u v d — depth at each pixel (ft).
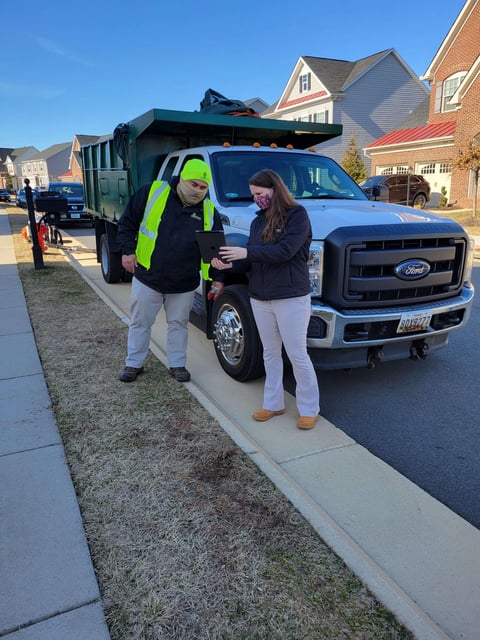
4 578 7.38
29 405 12.96
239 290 13.65
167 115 18.92
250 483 9.61
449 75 87.10
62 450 10.80
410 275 12.57
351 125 112.37
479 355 17.51
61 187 69.87
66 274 31.89
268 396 12.39
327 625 6.63
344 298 12.09
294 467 10.45
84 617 6.75
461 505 9.52
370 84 111.65
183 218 13.17
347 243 11.81
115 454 10.64
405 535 8.48
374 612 6.81
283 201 10.46
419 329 13.12
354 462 10.66
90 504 9.04
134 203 13.50
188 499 9.16
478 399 14.11
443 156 85.30
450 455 11.31
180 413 12.48
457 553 8.09
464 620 6.84
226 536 8.23
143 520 8.61
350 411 13.47
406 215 13.47
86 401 13.17
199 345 18.10
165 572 7.50
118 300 25.07
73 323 20.42
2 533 8.30
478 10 79.87
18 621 6.68
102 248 30.17
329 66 115.44
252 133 22.22
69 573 7.48
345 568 7.55
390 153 96.02
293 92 122.52
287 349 11.53
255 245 11.09
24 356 16.58
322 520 8.58
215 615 6.79
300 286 10.93
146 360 16.16
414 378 15.58
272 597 7.06
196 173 12.44
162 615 6.78
